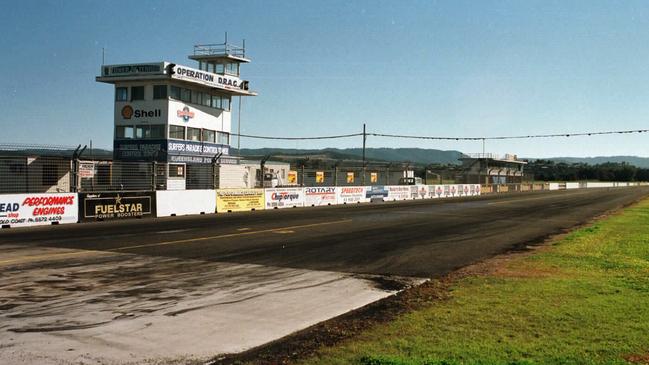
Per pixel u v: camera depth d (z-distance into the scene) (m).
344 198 38.28
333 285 9.38
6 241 14.98
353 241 15.69
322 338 6.21
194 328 6.63
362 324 6.82
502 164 98.00
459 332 6.20
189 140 44.34
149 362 5.40
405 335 6.12
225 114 48.88
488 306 7.50
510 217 26.03
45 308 7.52
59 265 11.05
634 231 18.67
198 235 16.69
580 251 13.37
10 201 18.98
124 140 43.34
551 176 148.38
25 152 21.08
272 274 10.37
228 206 28.36
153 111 42.44
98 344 5.96
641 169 181.50
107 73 42.91
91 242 14.83
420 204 37.28
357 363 5.20
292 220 22.64
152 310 7.48
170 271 10.52
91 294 8.41
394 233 18.02
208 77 45.12
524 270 10.64
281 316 7.23
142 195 23.86
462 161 92.19
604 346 5.62
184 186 39.09
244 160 50.84
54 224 20.28
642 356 5.31
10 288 8.80
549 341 5.81
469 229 19.84
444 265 11.66
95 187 25.58
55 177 24.92
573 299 7.89
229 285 9.25
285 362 5.38
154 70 41.41
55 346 5.88
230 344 6.00
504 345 5.68
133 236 16.33
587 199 48.00
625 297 8.01
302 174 34.69
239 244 14.70
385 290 8.97
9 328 6.55
